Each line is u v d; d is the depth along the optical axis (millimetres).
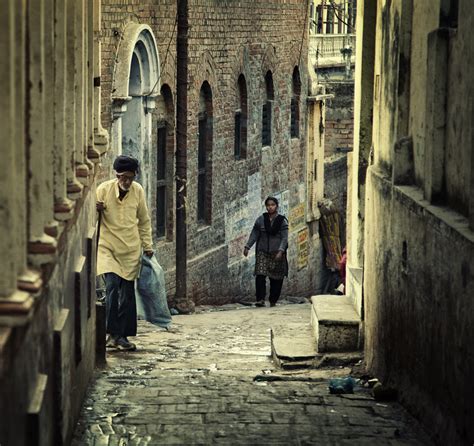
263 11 34781
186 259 29547
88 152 15164
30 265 9148
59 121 10773
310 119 40750
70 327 12148
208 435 12992
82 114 13164
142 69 26266
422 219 13562
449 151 13352
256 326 24359
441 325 12484
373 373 16766
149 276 19031
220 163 32000
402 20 15680
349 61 55500
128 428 13211
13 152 8141
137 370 17188
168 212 29109
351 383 15414
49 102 10117
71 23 12031
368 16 19188
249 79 33906
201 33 29719
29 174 9227
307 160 40719
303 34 39250
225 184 32500
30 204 9242
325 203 42719
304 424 13562
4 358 7477
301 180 40125
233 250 33531
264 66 35281
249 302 33188
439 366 12562
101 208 18391
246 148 34188
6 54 8031
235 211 33531
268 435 13047
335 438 12961
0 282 8062
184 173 29125
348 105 52656
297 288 40125
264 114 36562
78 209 12531
